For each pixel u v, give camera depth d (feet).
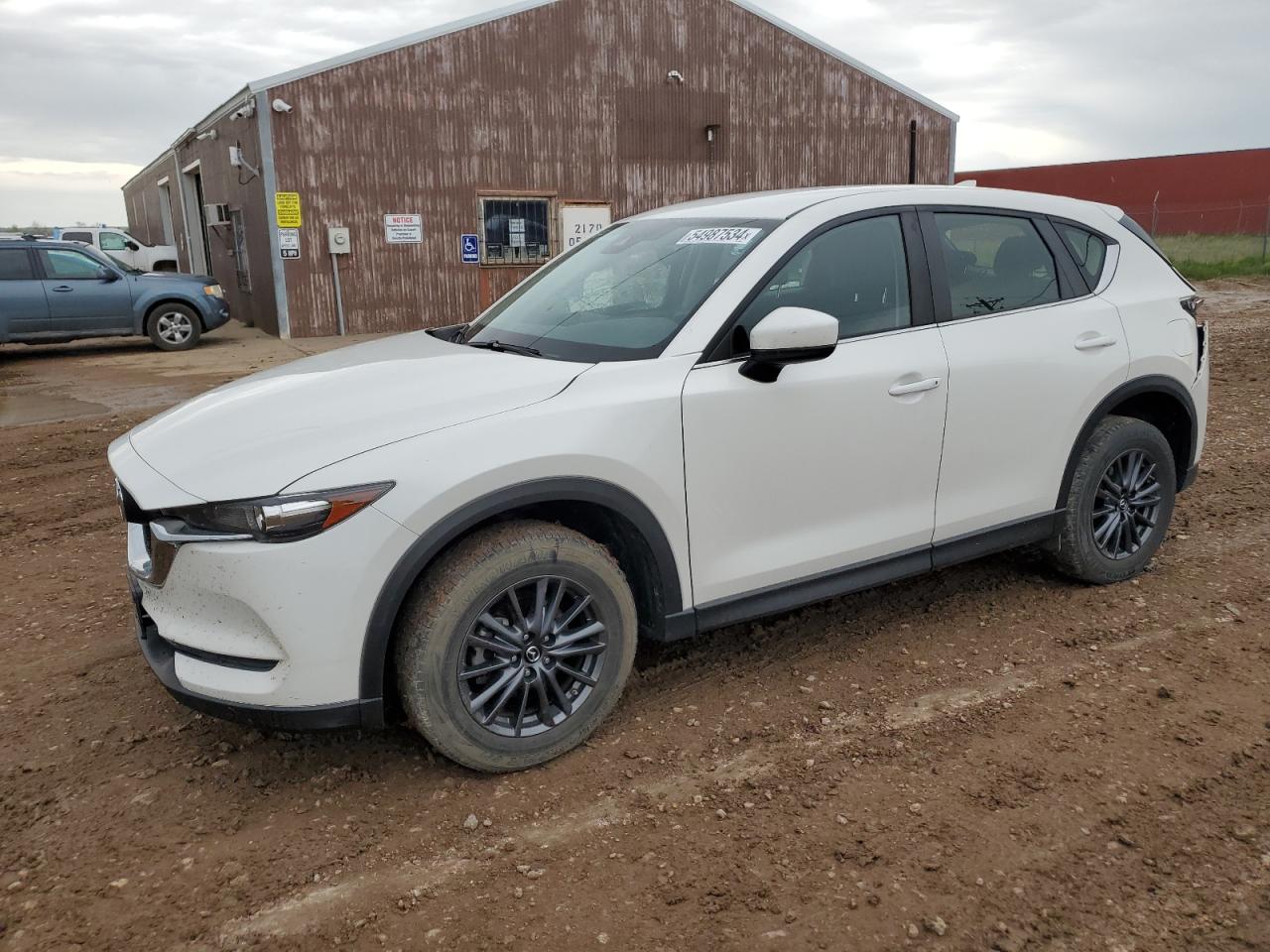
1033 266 13.17
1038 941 7.43
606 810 9.20
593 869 8.35
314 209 51.67
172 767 10.09
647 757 10.10
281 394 10.31
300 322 52.54
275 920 7.80
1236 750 9.96
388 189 53.31
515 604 9.47
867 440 11.31
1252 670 11.69
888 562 11.89
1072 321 13.12
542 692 9.76
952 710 10.91
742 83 62.03
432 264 55.31
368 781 9.77
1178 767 9.69
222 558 8.55
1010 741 10.24
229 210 60.54
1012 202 13.23
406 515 8.71
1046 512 13.26
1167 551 15.70
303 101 50.29
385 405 9.60
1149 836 8.63
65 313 45.34
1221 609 13.46
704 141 61.62
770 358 9.91
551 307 12.25
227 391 11.08
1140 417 14.94
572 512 10.42
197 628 8.97
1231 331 40.16
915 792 9.35
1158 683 11.43
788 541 11.08
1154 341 13.82
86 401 33.65
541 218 57.93
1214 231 110.42
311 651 8.63
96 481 22.17
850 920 7.66
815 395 10.84
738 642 12.80
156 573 9.18
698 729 10.63
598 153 58.65
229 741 10.57
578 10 56.54
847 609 13.79
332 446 8.91
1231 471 20.07
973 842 8.58
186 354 46.52
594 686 10.09
